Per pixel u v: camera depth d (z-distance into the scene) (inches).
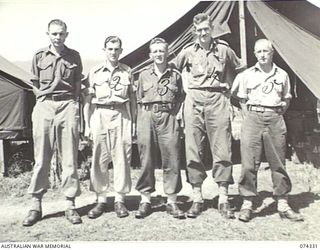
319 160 224.4
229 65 164.6
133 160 235.3
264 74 157.4
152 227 158.2
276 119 156.3
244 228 156.6
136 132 165.9
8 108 237.9
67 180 162.1
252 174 159.2
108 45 161.8
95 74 164.7
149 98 159.8
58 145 162.2
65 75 160.1
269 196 180.7
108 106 163.2
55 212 173.8
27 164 237.8
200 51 161.5
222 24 217.9
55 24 158.9
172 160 161.0
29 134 243.9
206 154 225.6
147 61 227.5
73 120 161.0
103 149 164.7
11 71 269.0
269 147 157.1
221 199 163.2
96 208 168.1
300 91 236.4
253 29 226.1
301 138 230.8
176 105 162.4
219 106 158.9
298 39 229.0
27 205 184.5
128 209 172.6
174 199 165.2
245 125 158.9
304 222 158.7
